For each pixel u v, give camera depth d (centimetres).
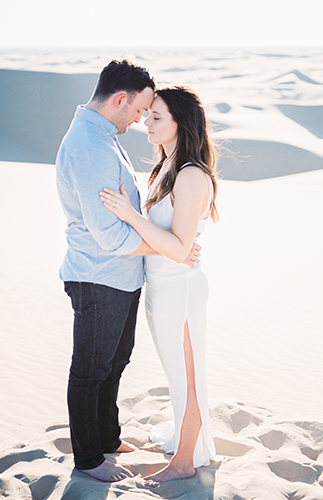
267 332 554
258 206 1353
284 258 848
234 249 910
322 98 6266
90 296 259
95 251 258
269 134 3478
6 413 374
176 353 276
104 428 299
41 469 279
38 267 790
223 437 315
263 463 279
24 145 3666
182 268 274
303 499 251
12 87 4216
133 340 302
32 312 612
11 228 1047
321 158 2850
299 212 1260
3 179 1766
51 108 4072
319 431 325
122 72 252
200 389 278
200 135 268
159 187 281
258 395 405
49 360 484
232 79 9519
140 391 407
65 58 14850
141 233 252
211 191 274
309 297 661
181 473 270
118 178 255
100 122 255
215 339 538
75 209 259
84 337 264
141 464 284
